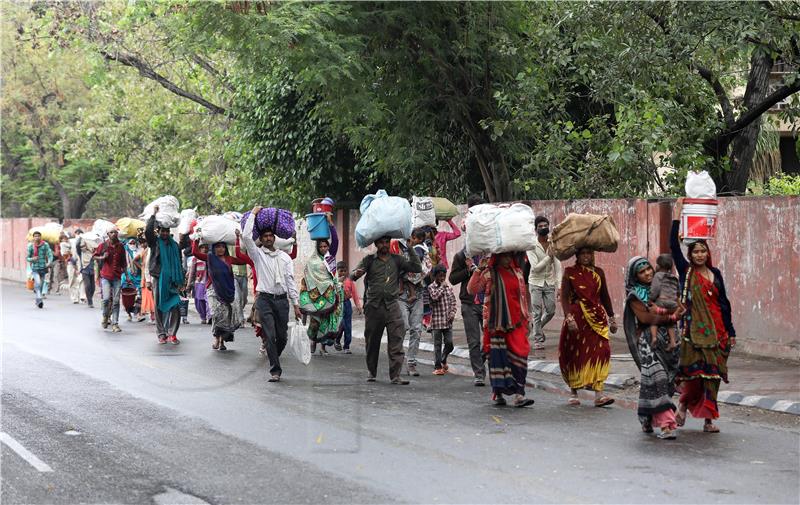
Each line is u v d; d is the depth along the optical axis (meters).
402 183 24.75
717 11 17.03
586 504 7.05
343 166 25.55
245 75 22.02
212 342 17.89
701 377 9.55
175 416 10.52
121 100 34.12
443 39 19.11
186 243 21.48
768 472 7.99
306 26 16.38
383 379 13.41
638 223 17.09
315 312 15.66
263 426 9.98
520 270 11.49
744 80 23.84
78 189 48.53
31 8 33.50
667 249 16.53
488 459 8.49
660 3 17.81
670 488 7.47
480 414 10.72
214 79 30.39
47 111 44.50
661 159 19.55
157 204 17.50
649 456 8.59
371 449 8.91
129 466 8.30
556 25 18.55
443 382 13.21
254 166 26.56
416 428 9.89
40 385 12.62
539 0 19.22
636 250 17.14
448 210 17.55
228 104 31.70
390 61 19.38
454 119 20.77
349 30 18.03
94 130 35.03
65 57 42.38
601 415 10.66
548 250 15.19
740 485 7.56
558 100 20.06
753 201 14.82
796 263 14.05
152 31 28.20
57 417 10.45
